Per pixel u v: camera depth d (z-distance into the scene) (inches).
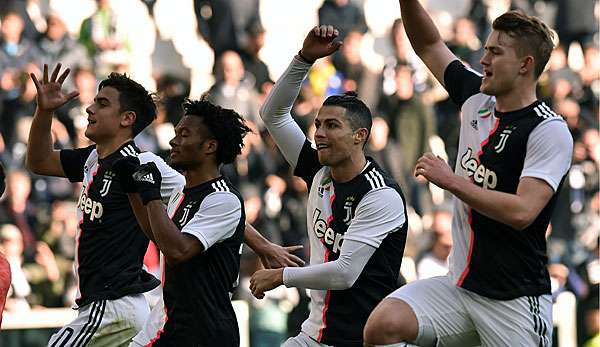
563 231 1750.7
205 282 693.9
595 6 1964.8
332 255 702.5
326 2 1781.5
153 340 702.5
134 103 774.5
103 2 1609.3
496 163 642.2
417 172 613.0
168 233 665.0
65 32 1563.7
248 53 1699.1
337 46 731.4
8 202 1379.2
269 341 1353.3
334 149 691.4
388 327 642.2
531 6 1964.8
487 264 647.8
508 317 647.8
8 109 1476.4
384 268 698.2
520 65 635.5
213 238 685.9
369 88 1710.1
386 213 689.6
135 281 760.3
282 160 1577.3
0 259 666.8
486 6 1937.7
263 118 751.7
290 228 1536.7
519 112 641.6
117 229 757.3
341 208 698.2
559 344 1437.0
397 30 1744.6
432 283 661.9
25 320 1192.8
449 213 1540.4
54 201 1428.4
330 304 703.1
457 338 663.1
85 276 764.0
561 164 625.3
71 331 755.4
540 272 655.1
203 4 1729.8
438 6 1927.9
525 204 611.2
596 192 1795.0
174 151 702.5
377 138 1654.8
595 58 1923.0
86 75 1510.8
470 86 677.9
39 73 1518.2
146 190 664.4
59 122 1466.5
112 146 773.9
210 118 702.5
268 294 1366.9
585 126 1843.0
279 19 1854.1
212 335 694.5
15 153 1454.2
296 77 739.4
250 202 1502.2
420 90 1728.6
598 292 1630.2
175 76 1667.1
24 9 1555.1
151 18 1701.5
